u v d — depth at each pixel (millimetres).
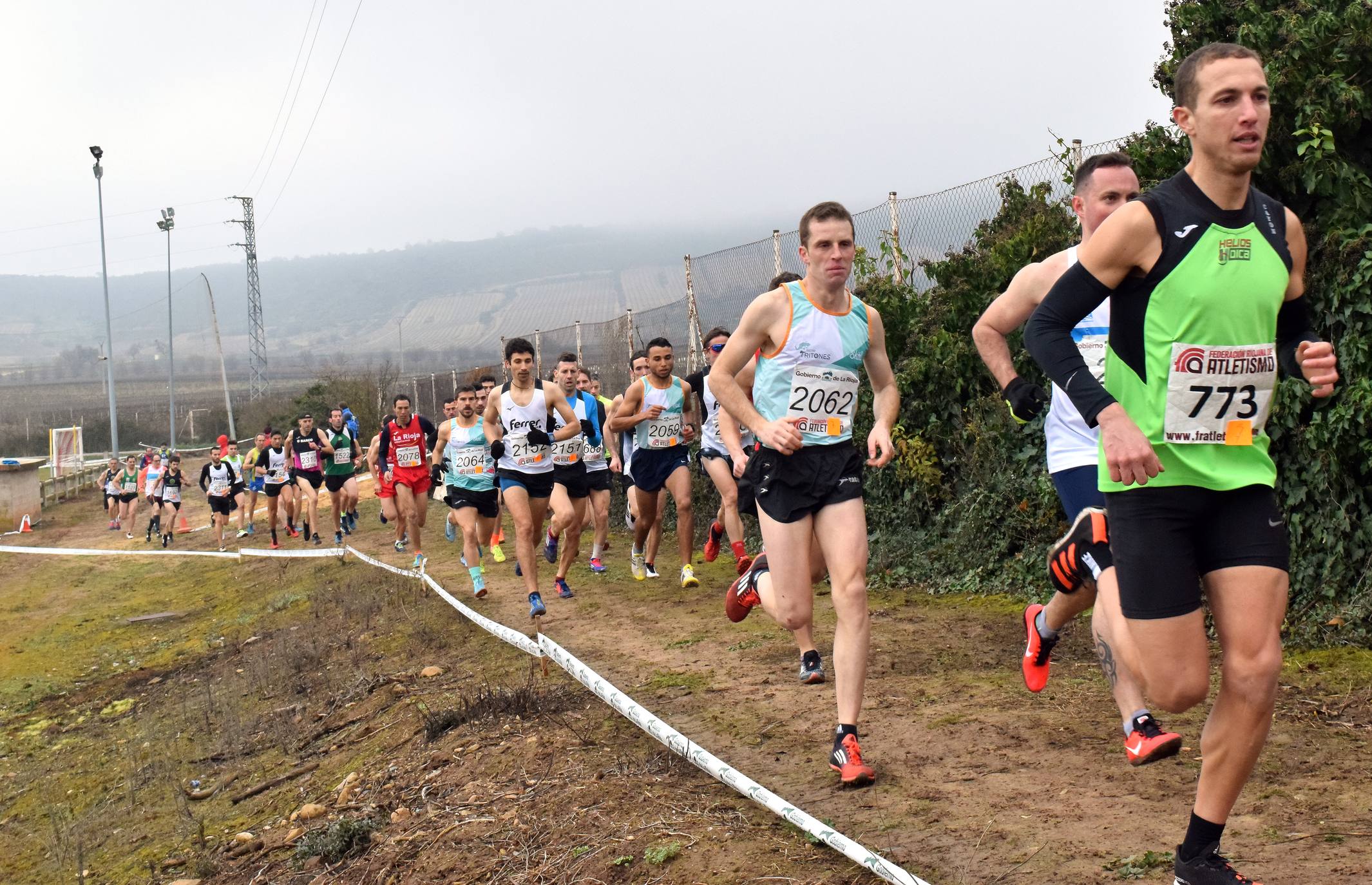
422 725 6586
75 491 37812
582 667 6391
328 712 8164
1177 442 2732
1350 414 5684
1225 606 2711
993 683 5621
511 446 9188
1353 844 3275
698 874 3770
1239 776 2725
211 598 16406
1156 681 2816
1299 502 6066
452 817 4980
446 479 12625
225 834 6352
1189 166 2799
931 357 9359
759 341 4660
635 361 10219
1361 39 6113
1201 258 2697
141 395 108125
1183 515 2750
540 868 4207
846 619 4418
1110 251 2771
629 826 4312
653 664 7004
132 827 7223
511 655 7906
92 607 17406
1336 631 5672
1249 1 6555
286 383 123688
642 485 10328
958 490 9297
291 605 13875
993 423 8664
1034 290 4176
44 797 8617
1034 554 8266
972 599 8227
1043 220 8383
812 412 4562
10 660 14414
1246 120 2619
